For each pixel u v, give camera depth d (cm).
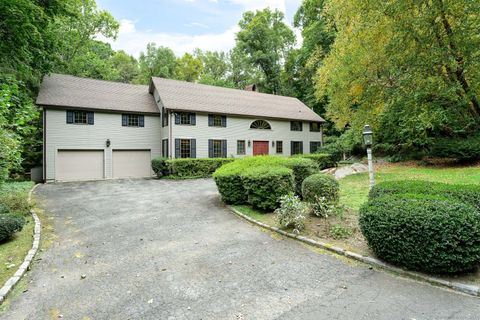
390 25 879
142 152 1691
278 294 302
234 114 1775
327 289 309
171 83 1872
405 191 460
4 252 423
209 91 1975
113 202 835
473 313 256
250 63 3177
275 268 366
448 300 279
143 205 784
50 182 1384
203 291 313
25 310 282
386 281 322
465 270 319
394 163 1530
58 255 424
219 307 280
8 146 555
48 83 1559
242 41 3175
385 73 1026
